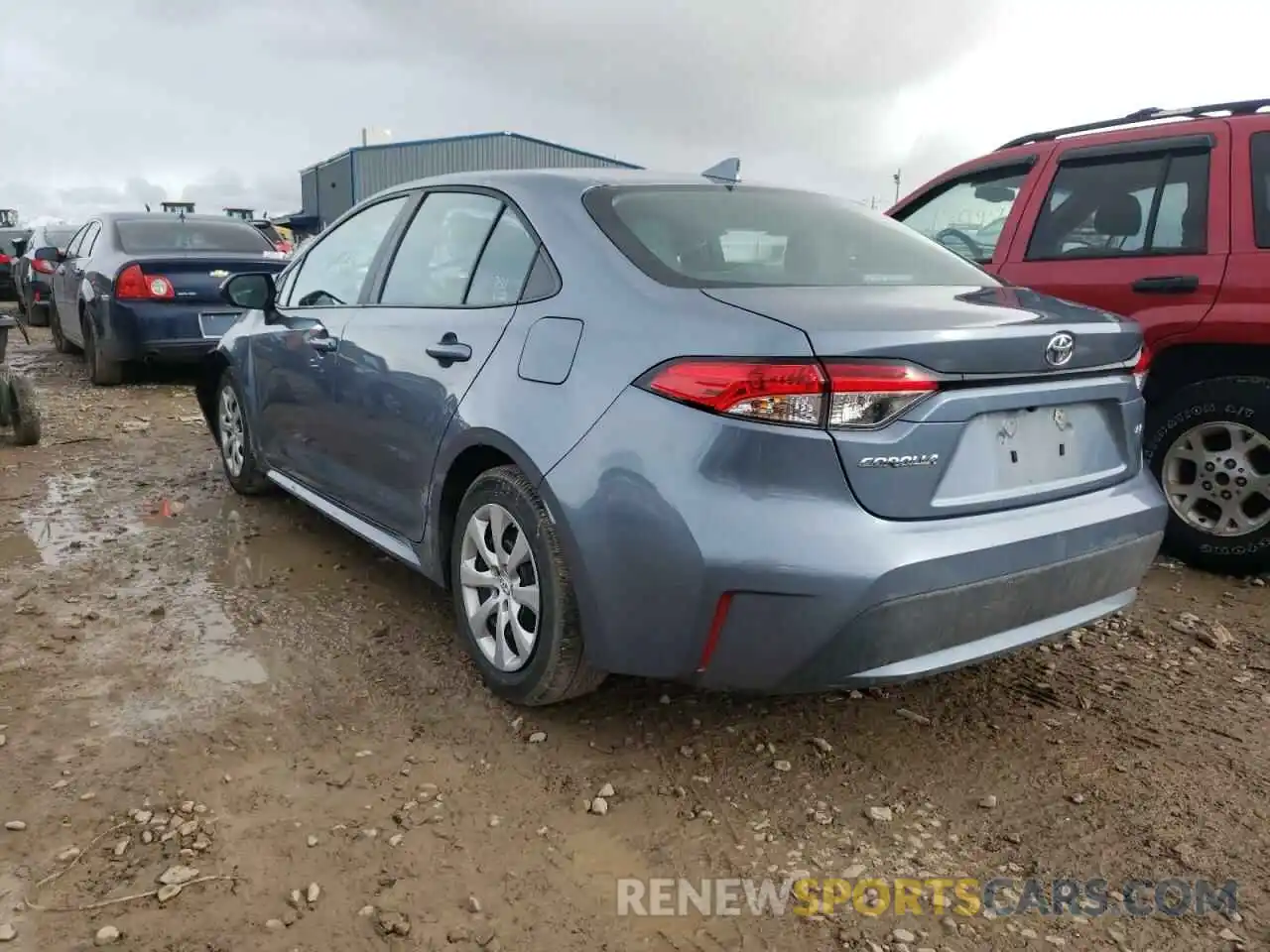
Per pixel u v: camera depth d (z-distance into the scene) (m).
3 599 3.83
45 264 13.69
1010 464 2.56
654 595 2.45
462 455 3.09
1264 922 2.21
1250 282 3.98
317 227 43.97
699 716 3.04
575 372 2.67
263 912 2.16
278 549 4.46
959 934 2.16
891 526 2.33
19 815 2.47
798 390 2.26
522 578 2.91
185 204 15.26
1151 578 4.31
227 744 2.82
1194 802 2.65
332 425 3.94
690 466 2.36
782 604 2.30
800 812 2.58
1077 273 4.49
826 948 2.11
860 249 3.19
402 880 2.28
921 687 3.28
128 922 2.12
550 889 2.27
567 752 2.82
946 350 2.34
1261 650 3.60
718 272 2.79
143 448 6.40
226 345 5.04
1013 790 2.70
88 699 3.06
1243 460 4.17
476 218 3.39
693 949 2.10
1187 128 4.30
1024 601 2.53
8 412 6.29
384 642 3.51
